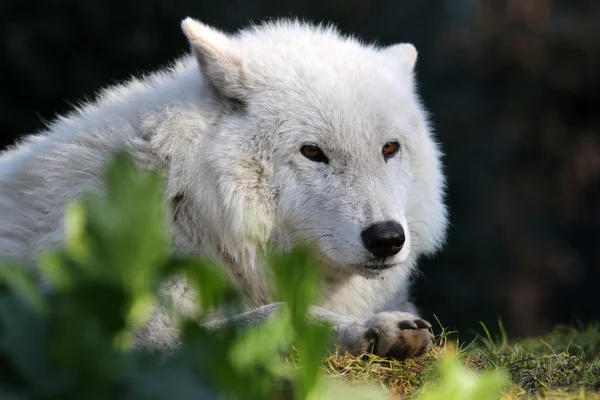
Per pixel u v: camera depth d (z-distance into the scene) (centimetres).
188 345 457
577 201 3753
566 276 3375
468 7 3672
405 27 3147
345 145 919
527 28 3653
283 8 2933
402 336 739
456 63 3419
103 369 428
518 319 3097
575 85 3744
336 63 964
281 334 486
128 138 914
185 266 465
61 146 941
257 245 918
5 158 1054
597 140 3816
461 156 3114
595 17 3916
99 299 436
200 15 2770
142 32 2705
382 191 912
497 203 3228
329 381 680
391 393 674
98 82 2670
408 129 966
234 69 930
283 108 923
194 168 904
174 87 969
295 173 920
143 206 433
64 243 859
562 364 806
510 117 3616
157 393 426
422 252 1013
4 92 2630
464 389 499
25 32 2614
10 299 441
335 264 920
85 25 2659
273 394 526
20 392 435
